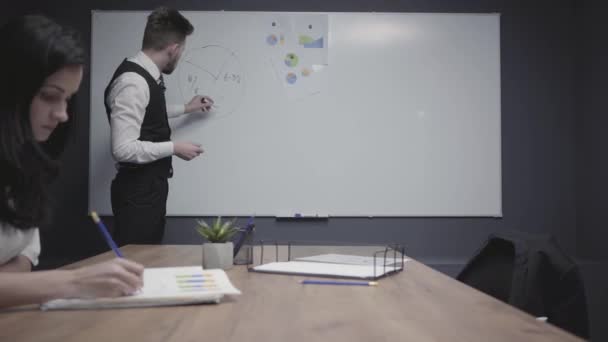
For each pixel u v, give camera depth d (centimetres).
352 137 310
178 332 70
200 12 309
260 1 312
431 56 313
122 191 237
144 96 233
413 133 311
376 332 70
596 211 294
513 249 141
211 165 307
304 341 66
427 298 92
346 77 311
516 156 314
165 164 245
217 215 306
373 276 110
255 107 309
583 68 307
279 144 309
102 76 307
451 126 312
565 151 315
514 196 313
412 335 68
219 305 86
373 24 312
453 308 84
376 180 309
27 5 306
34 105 88
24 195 90
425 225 310
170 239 306
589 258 300
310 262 134
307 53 311
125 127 227
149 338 67
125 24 309
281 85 310
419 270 124
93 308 83
